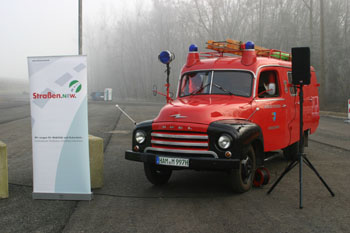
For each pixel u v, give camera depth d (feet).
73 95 18.31
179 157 18.13
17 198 18.88
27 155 31.50
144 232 14.24
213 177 23.99
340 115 86.63
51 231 14.30
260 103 22.06
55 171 18.62
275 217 15.98
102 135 45.42
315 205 17.74
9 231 14.28
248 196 19.33
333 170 25.98
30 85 18.56
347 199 18.78
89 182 18.54
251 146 19.98
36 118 18.60
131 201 18.42
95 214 16.35
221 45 24.54
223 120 18.98
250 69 22.36
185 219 15.71
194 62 24.27
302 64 18.15
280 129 24.30
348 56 127.95
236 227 14.75
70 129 18.40
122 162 28.91
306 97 29.84
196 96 22.76
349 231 14.33
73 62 18.22
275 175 24.64
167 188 21.07
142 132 19.62
